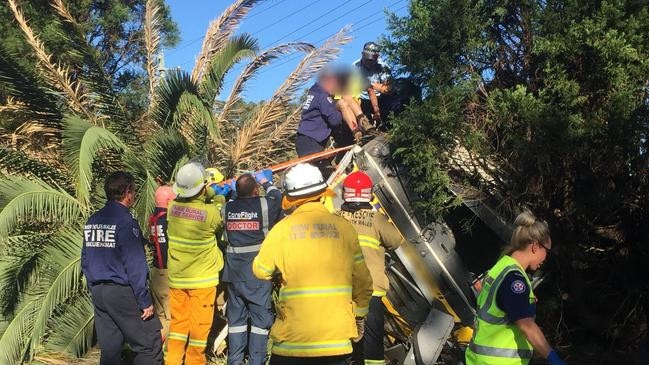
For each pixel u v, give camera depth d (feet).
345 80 23.11
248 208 19.33
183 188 19.58
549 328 21.45
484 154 19.90
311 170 13.17
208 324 20.04
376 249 18.01
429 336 18.85
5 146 26.23
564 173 19.93
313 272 12.39
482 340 11.91
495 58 21.03
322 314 12.25
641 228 20.83
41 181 25.31
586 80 19.34
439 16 20.06
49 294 22.43
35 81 26.91
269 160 30.37
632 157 19.06
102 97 27.37
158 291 22.54
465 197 20.08
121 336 17.63
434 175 19.48
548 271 20.99
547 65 19.24
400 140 20.17
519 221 12.49
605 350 21.34
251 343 19.48
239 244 19.42
